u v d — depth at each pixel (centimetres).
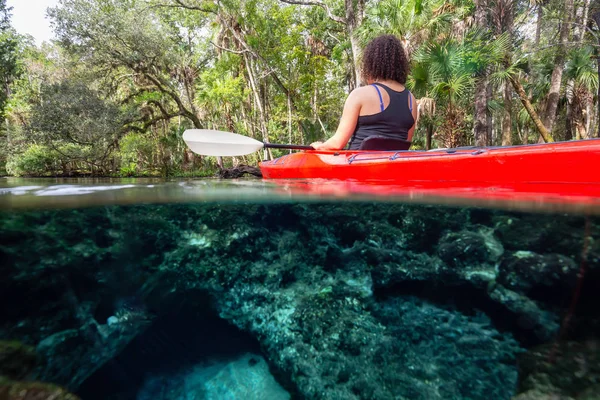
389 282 171
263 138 1525
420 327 145
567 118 1264
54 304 115
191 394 142
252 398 142
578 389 97
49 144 1195
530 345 120
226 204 162
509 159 145
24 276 109
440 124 840
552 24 916
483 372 117
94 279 133
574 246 111
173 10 1667
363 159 203
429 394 116
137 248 149
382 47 215
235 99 1494
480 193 124
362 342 143
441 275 153
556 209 109
